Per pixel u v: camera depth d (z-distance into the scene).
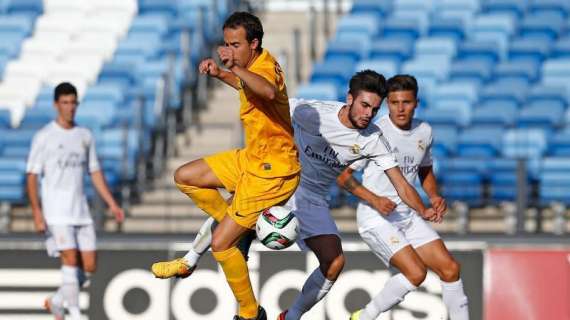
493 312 36.78
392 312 36.75
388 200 29.36
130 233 39.41
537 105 54.50
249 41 23.62
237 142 48.41
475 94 55.12
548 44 58.69
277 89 23.75
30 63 59.12
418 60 57.97
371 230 30.27
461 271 37.00
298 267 37.31
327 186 28.80
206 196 25.88
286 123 24.62
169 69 53.72
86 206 37.66
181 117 54.66
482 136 51.53
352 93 26.31
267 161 24.72
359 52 58.34
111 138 52.25
